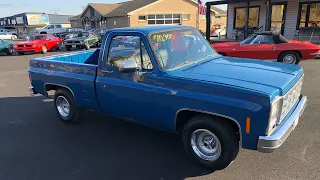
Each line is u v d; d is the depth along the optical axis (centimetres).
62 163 389
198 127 345
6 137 483
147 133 480
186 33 428
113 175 355
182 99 340
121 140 456
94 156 405
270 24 1719
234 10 2014
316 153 385
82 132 494
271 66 390
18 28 6831
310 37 1595
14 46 1961
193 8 3562
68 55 591
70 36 2322
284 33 1728
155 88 365
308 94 661
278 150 397
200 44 443
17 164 391
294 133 448
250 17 1928
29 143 457
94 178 350
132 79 391
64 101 538
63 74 494
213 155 350
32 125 536
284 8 1689
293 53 988
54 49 2327
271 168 354
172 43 396
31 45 1944
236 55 1027
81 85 464
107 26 3778
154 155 402
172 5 3428
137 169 367
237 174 345
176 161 384
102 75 431
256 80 325
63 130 507
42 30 3881
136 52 386
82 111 531
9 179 355
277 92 299
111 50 414
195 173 353
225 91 310
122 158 397
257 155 387
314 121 493
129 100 399
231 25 2067
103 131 496
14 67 1348
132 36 387
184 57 397
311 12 1599
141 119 400
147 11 3306
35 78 559
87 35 2281
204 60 413
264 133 296
